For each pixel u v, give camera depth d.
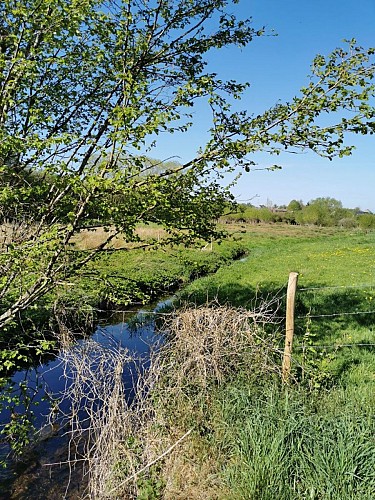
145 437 5.59
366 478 4.25
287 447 4.71
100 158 6.20
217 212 6.62
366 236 46.72
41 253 5.53
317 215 77.81
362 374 7.09
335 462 4.34
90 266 7.49
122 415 5.48
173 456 5.39
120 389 5.53
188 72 6.61
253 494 4.42
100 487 5.25
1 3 5.54
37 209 6.45
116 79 6.36
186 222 6.24
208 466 5.17
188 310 6.75
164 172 5.91
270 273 20.89
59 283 6.16
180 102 5.55
